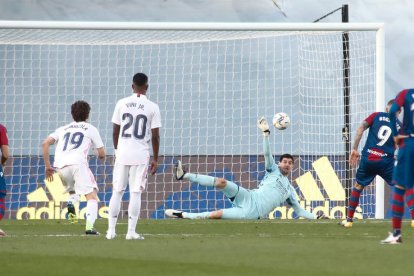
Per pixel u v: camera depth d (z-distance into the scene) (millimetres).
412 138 34875
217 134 79500
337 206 65312
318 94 74312
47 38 76938
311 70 79688
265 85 76562
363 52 78938
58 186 65750
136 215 39438
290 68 78062
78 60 82812
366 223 52438
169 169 67625
